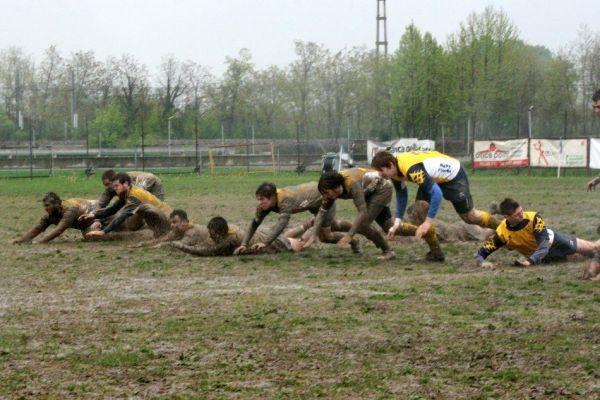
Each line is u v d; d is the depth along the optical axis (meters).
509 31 55.25
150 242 15.26
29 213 23.97
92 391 6.43
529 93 58.19
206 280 11.65
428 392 6.32
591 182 14.23
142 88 70.62
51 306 9.78
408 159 12.37
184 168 54.22
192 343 7.85
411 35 54.25
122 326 8.61
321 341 7.86
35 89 77.62
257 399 6.20
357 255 13.96
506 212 11.97
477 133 58.28
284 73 65.50
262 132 68.88
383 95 60.16
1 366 7.11
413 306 9.43
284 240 14.32
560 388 6.36
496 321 8.58
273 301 9.85
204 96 70.19
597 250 11.12
